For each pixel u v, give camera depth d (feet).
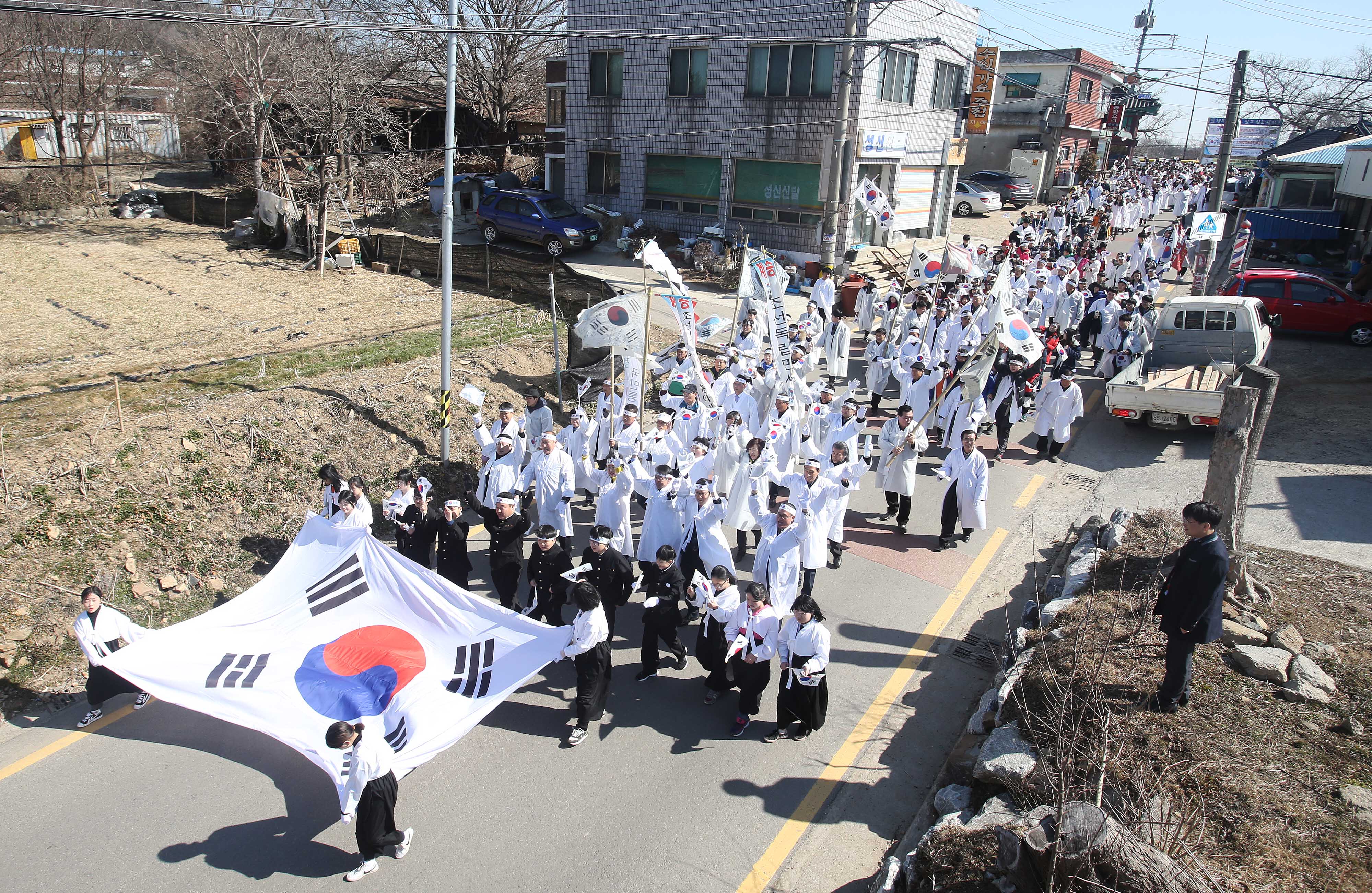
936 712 26.18
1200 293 70.08
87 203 80.33
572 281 60.34
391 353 47.52
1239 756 20.51
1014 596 33.06
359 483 30.55
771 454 35.19
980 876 18.04
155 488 32.65
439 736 21.86
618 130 90.94
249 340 48.60
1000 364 46.88
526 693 26.81
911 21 80.74
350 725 19.29
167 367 42.86
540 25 111.96
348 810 19.35
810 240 81.30
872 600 32.55
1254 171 166.30
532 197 81.76
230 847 20.27
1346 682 23.62
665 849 20.65
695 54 83.87
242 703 22.71
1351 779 19.81
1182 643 21.26
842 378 60.03
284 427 37.70
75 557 29.27
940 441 49.93
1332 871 17.13
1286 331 65.72
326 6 81.66
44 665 26.18
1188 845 17.44
